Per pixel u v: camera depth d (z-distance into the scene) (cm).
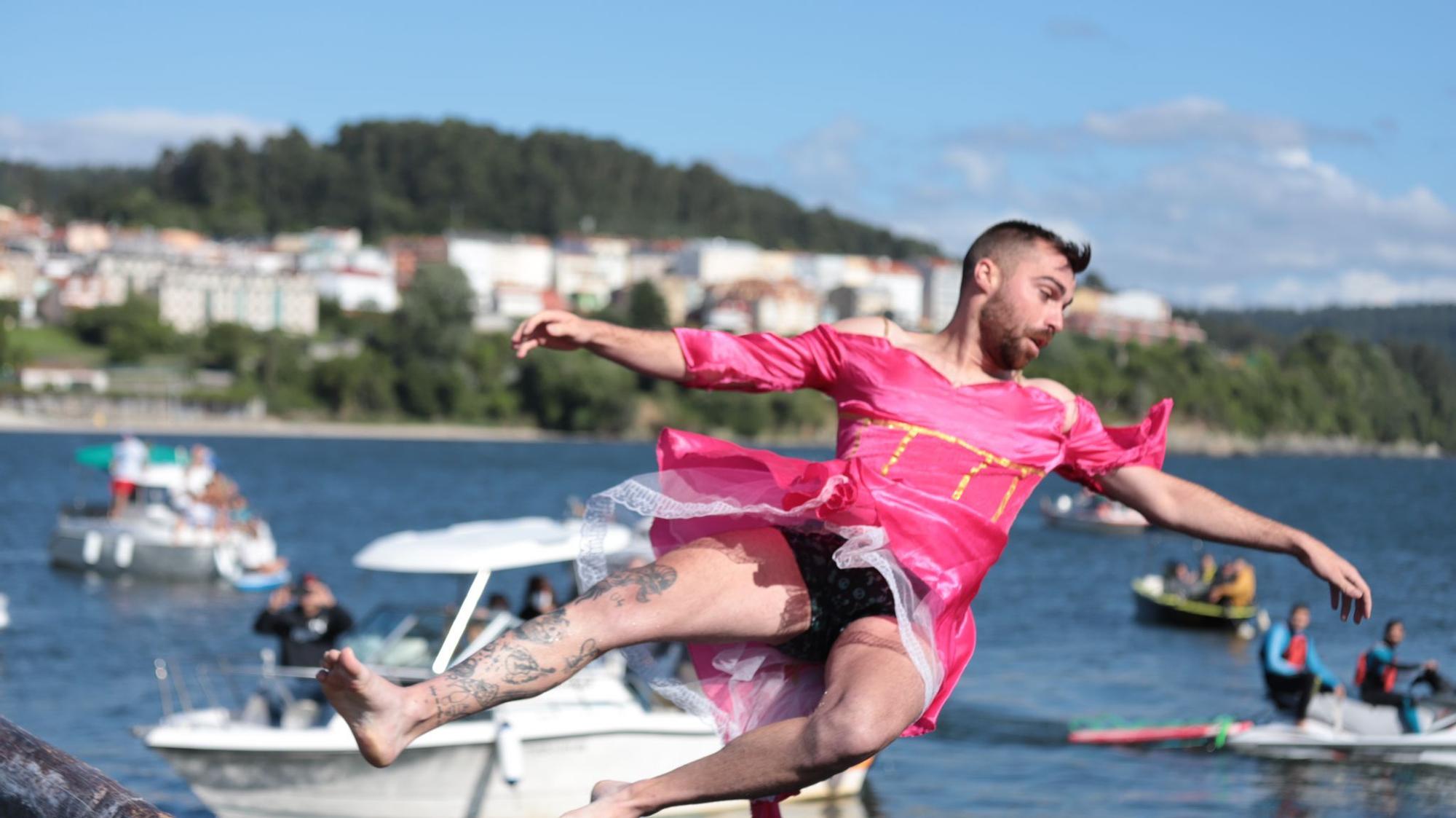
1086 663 2659
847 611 332
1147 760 1847
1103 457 372
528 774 1315
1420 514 8725
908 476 344
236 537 3628
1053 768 1795
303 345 19412
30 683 2208
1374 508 9150
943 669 331
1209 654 2792
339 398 17938
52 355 18900
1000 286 354
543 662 309
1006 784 1711
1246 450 18475
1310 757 1873
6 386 16988
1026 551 5188
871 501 328
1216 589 3152
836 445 363
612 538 782
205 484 3741
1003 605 3569
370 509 6738
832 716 307
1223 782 1741
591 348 352
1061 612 3450
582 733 1322
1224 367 19100
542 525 1516
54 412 16875
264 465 10456
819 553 336
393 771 1301
